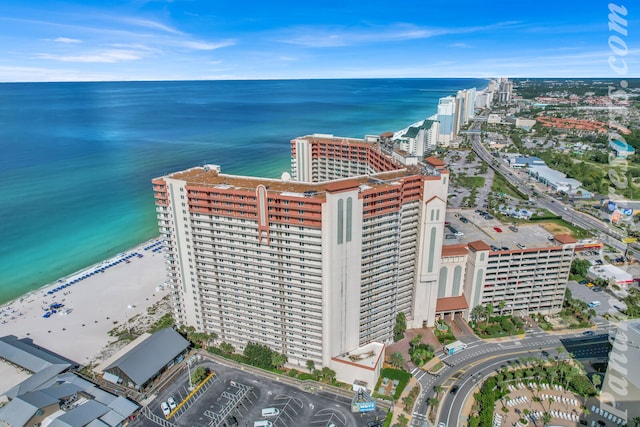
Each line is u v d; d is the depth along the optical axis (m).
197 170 190.50
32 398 149.75
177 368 174.75
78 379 165.75
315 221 150.25
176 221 175.50
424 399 158.75
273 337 176.62
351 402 156.50
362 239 160.25
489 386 158.88
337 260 154.88
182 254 180.12
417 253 187.75
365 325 175.62
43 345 196.00
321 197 150.38
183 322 196.75
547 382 166.38
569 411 151.88
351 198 149.88
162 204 178.50
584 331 199.12
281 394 160.62
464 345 188.75
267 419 148.50
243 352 183.75
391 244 169.88
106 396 155.75
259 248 163.38
